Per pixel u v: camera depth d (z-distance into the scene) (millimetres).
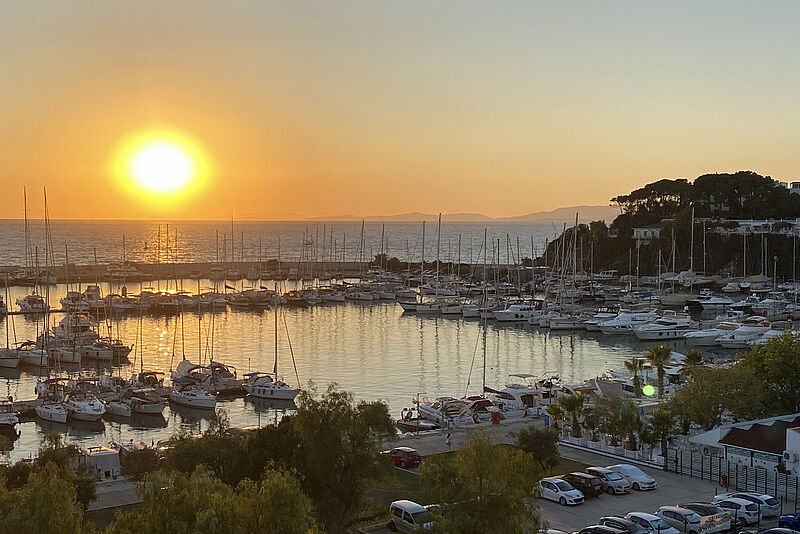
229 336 159500
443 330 169375
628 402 74625
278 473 39906
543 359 136750
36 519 35188
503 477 43438
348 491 49281
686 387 75625
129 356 136750
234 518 37125
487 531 41500
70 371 123188
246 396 107625
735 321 160375
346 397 51562
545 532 46844
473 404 90812
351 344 151000
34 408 96875
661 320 159625
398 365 130625
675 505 55281
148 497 38312
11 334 160000
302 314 194375
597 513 54031
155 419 96250
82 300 189375
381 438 52094
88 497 53531
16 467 53438
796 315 170500
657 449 69438
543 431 64812
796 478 56312
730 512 51188
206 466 51250
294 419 51031
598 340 156750
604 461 67000
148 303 198000
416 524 46812
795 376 76375
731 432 65375
